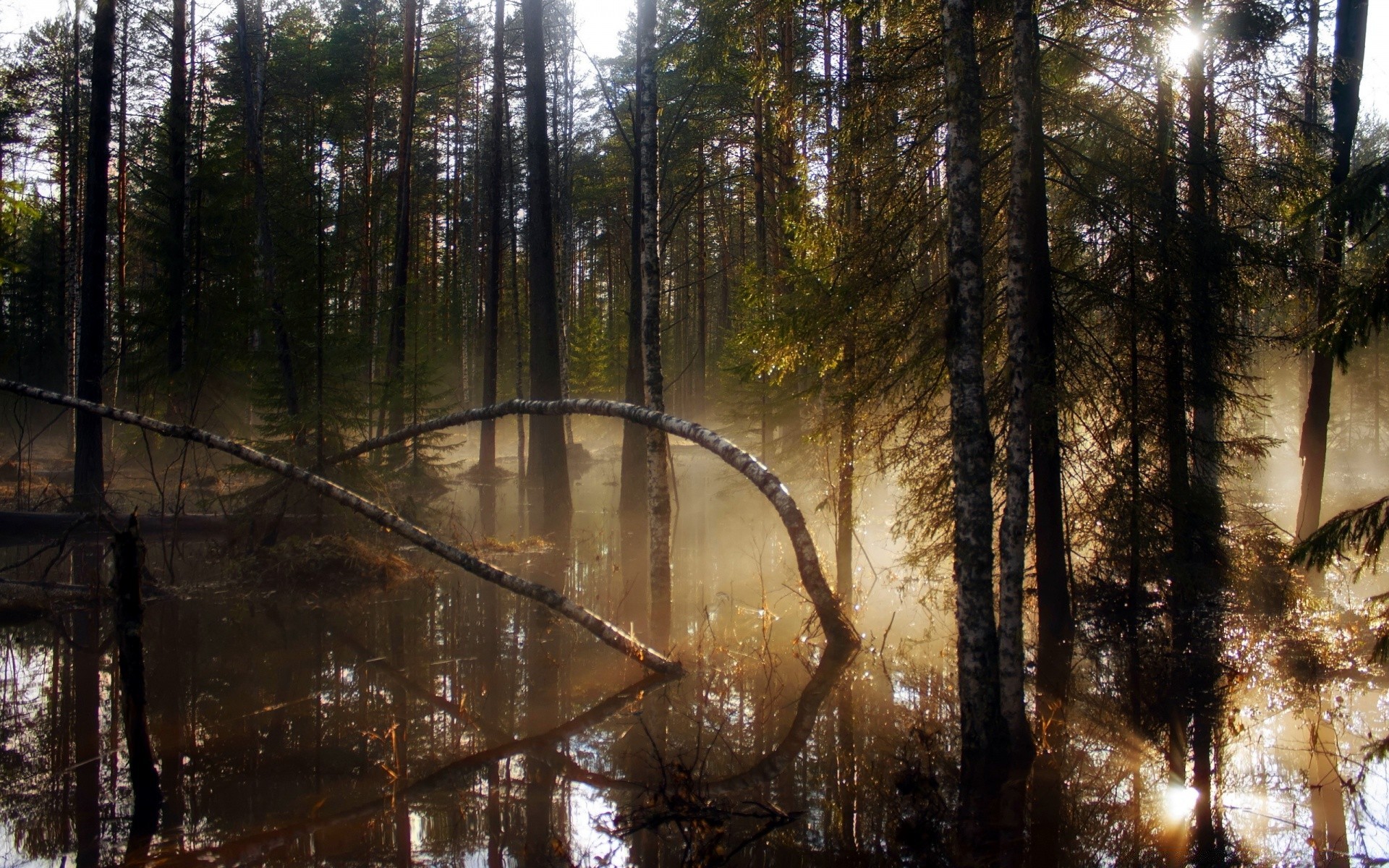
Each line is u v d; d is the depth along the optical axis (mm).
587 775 6027
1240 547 10664
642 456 17250
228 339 17766
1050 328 8648
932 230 8438
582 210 34094
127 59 24406
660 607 9594
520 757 6316
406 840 5031
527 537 15906
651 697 7613
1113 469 9344
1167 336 8867
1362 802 5605
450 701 7480
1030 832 5184
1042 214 8664
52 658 8523
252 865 4715
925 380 8930
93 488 14227
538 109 16125
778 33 11125
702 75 11023
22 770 5992
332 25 28031
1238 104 8961
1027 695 7746
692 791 5555
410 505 15125
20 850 4887
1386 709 7348
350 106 26469
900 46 8219
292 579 11648
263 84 20688
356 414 14266
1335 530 6059
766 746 6562
